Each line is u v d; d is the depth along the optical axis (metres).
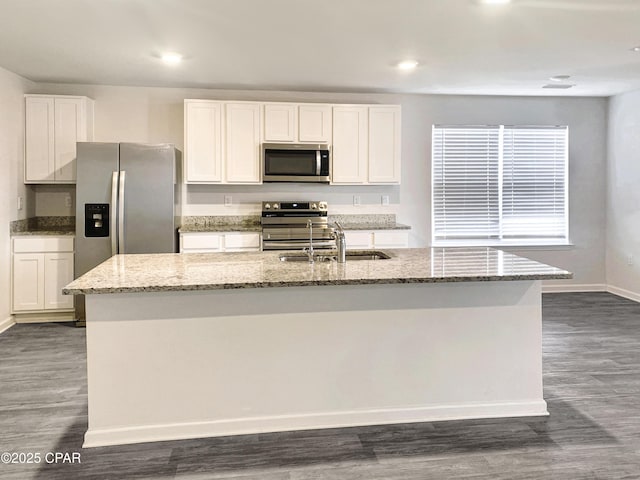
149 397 2.57
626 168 5.99
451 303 2.79
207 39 3.77
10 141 4.75
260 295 2.63
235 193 5.68
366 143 5.55
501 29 3.56
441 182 6.14
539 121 6.21
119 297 2.52
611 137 6.25
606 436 2.62
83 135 5.08
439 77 5.05
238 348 2.63
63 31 3.58
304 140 5.45
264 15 3.27
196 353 2.60
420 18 3.33
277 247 5.27
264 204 5.57
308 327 2.68
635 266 5.88
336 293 2.69
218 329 2.61
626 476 2.25
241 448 2.51
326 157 5.44
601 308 5.48
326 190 5.86
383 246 5.42
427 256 3.26
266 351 2.66
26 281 4.82
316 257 3.37
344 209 5.91
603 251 6.35
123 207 4.73
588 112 6.31
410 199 6.04
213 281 2.42
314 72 4.81
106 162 4.75
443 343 2.79
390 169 5.61
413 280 2.51
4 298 4.68
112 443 2.55
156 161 4.82
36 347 4.16
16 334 4.54
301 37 3.73
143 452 2.47
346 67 4.63
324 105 5.46
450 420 2.80
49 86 5.27
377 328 2.74
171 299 2.56
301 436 2.63
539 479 2.23
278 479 2.25
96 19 3.34
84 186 4.73
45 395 3.19
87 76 4.97
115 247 4.73
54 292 4.87
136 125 5.47
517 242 6.29
